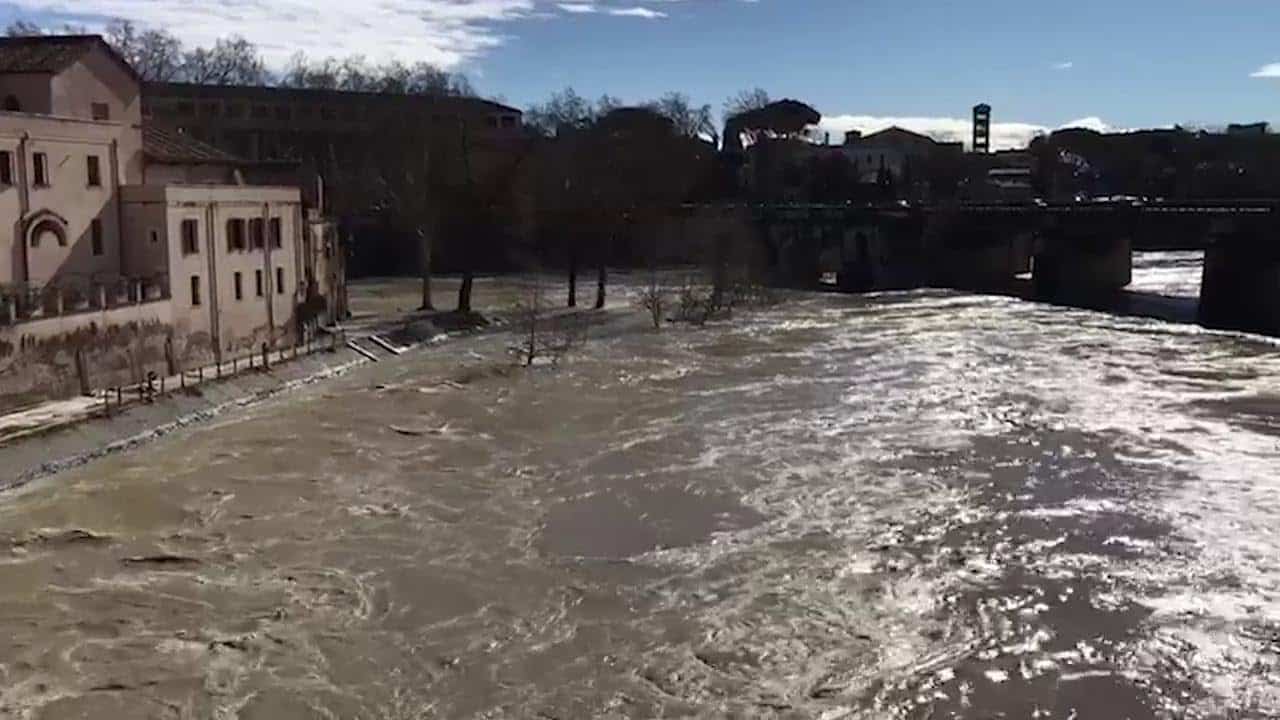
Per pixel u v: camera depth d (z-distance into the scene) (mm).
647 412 55125
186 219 60750
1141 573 32219
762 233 137625
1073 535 35469
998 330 82938
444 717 25156
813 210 137375
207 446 48625
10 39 61562
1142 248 160750
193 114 155000
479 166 143250
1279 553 33500
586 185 117625
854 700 25516
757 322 90875
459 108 136000
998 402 55094
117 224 59469
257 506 40062
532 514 39000
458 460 46469
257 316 67750
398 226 125062
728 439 48875
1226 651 27422
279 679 26984
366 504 40375
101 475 43781
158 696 26219
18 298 49438
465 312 92312
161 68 170875
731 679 26578
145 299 56938
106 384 53938
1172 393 56469
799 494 40344
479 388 62500
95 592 32281
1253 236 81938
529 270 130250
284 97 160250
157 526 37906
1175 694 25500
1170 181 181250
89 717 25312
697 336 82688
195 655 28250
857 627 29172
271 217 69438
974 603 30453
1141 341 75375
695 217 135500
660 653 27953
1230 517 36719
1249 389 57188
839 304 104688
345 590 32281
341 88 191500
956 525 36656
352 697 26094
